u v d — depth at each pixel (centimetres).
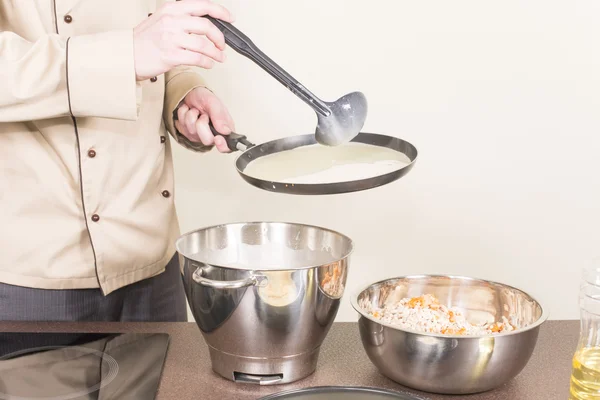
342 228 262
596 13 246
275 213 260
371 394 97
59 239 145
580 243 264
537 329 102
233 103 252
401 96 252
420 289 123
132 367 111
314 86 251
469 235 263
